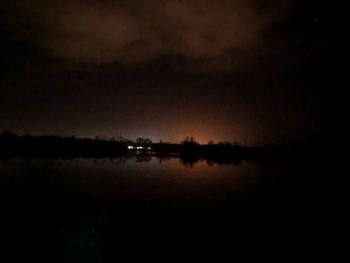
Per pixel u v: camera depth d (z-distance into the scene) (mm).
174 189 34031
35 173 27906
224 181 41906
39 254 13367
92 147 122625
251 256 14922
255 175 50156
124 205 24266
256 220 21547
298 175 50375
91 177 40469
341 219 22234
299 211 24688
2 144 83250
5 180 31703
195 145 146750
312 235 18344
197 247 15688
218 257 14602
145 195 29516
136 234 16891
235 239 17188
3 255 13070
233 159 103188
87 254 13758
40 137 89750
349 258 15008
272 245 16469
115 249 14547
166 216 21609
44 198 23438
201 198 29266
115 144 131875
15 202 21719
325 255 15344
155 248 15102
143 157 99062
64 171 45969
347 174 51562
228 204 26891
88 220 18609
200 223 20234
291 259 14758
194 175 48469
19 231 15891
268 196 31344
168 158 99562
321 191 34812
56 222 17688
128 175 44781
